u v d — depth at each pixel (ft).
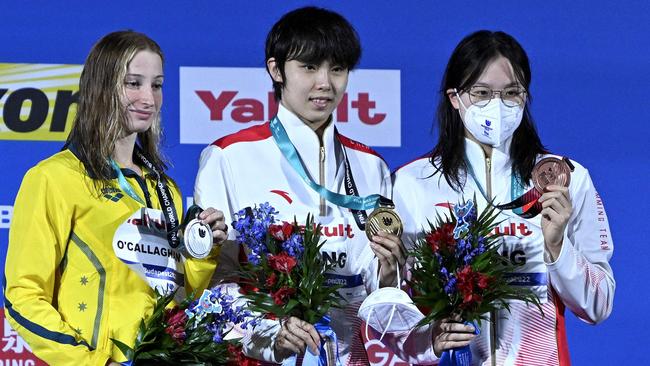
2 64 39.83
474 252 30.19
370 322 31.07
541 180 31.48
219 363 28.99
